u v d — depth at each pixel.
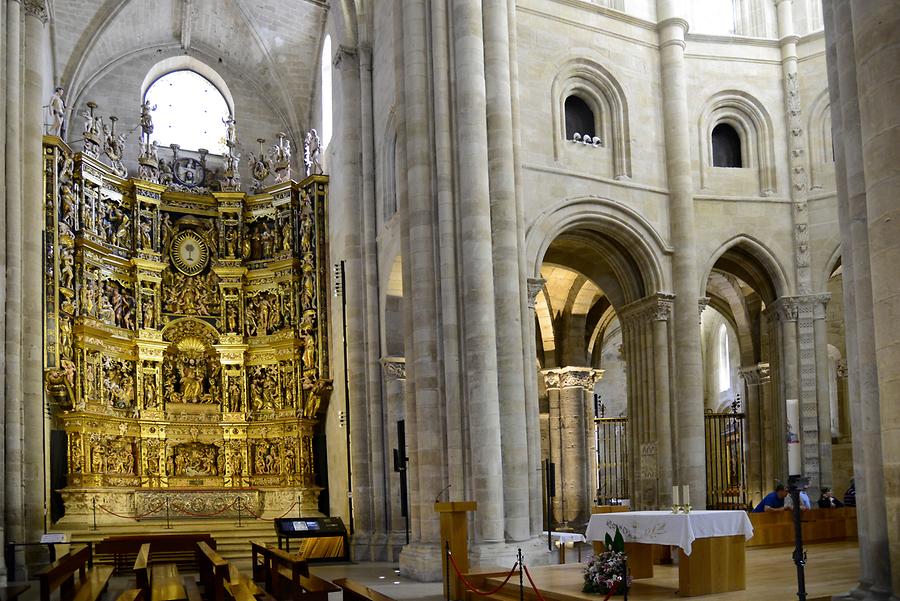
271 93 38.56
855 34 10.43
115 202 32.97
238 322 34.62
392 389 28.14
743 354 33.91
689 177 26.59
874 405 11.03
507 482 21.12
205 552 17.27
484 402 20.97
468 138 22.06
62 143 29.58
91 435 30.61
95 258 31.58
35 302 26.69
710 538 14.01
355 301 29.23
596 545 17.30
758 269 28.33
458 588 17.03
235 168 35.66
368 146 29.64
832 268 27.53
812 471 26.69
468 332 21.45
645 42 27.08
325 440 33.00
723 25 28.89
